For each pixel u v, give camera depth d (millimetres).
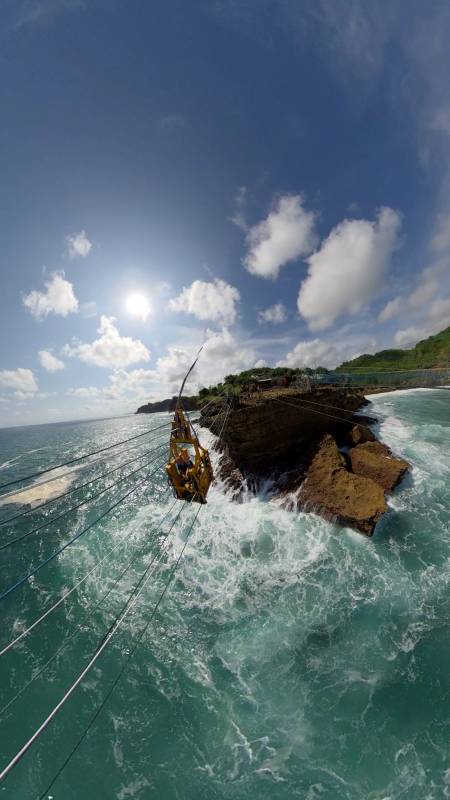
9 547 22516
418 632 11570
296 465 24031
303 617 12969
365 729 9141
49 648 13383
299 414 25938
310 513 19375
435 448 25297
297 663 11250
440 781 7840
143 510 25297
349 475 19906
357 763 8453
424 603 12633
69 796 8781
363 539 16578
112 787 8812
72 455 56688
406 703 9594
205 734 9695
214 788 8453
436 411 37969
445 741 8609
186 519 22062
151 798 8484
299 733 9305
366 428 27391
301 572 15344
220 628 13133
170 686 11203
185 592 15352
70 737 10109
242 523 20078
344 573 14812
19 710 11094
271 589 14688
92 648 13086
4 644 13898
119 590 16125
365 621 12359
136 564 17984
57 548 21594
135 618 14188
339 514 17938
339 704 9844
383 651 11172
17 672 12484
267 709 10039
